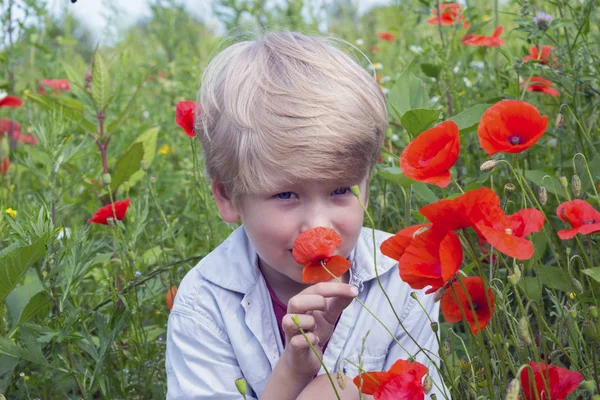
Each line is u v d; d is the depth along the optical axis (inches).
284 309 81.2
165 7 237.8
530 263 83.4
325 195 69.3
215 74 76.8
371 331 78.8
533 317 94.6
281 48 75.4
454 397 66.2
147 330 106.0
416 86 94.2
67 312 93.0
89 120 129.0
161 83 198.7
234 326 79.4
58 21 215.5
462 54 132.0
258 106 69.8
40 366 98.0
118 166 123.8
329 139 67.7
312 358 69.3
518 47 165.5
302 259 59.4
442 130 58.9
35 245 82.5
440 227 54.6
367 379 58.0
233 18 203.3
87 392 94.3
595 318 63.6
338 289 66.2
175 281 104.0
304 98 69.5
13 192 146.1
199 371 79.0
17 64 201.5
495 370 63.3
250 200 70.9
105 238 125.3
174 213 128.5
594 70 116.1
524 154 98.2
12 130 178.4
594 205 91.0
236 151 70.0
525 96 117.6
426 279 55.3
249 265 80.3
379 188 116.6
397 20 189.5
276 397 70.5
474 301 61.1
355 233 71.4
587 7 106.1
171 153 167.8
